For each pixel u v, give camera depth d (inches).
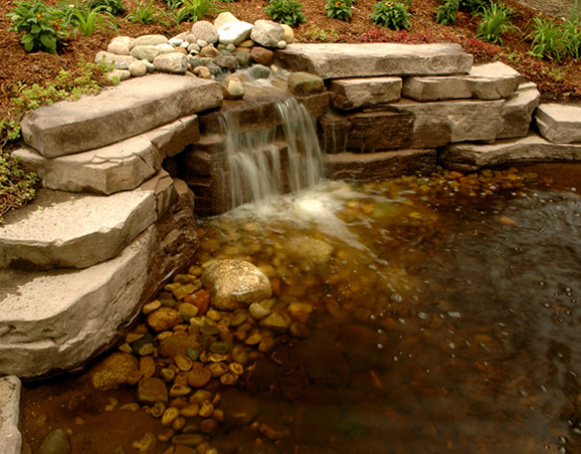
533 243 167.9
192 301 133.0
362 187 202.2
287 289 141.3
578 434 102.5
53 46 170.9
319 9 268.8
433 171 220.2
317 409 105.9
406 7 271.6
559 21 306.0
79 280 110.6
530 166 226.2
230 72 203.6
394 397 109.7
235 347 120.7
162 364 114.3
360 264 153.9
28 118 133.3
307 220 175.9
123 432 98.1
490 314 135.3
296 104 187.8
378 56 202.7
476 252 162.2
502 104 215.0
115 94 151.3
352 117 200.5
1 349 100.7
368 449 98.0
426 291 143.4
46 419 99.4
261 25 214.8
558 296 142.9
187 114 159.6
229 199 175.0
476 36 269.3
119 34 201.3
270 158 182.1
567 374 117.0
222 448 96.5
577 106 242.1
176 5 235.5
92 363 112.1
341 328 128.7
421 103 208.7
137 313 125.1
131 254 120.9
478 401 109.3
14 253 110.3
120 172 127.3
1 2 202.1
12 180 128.4
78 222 115.8
